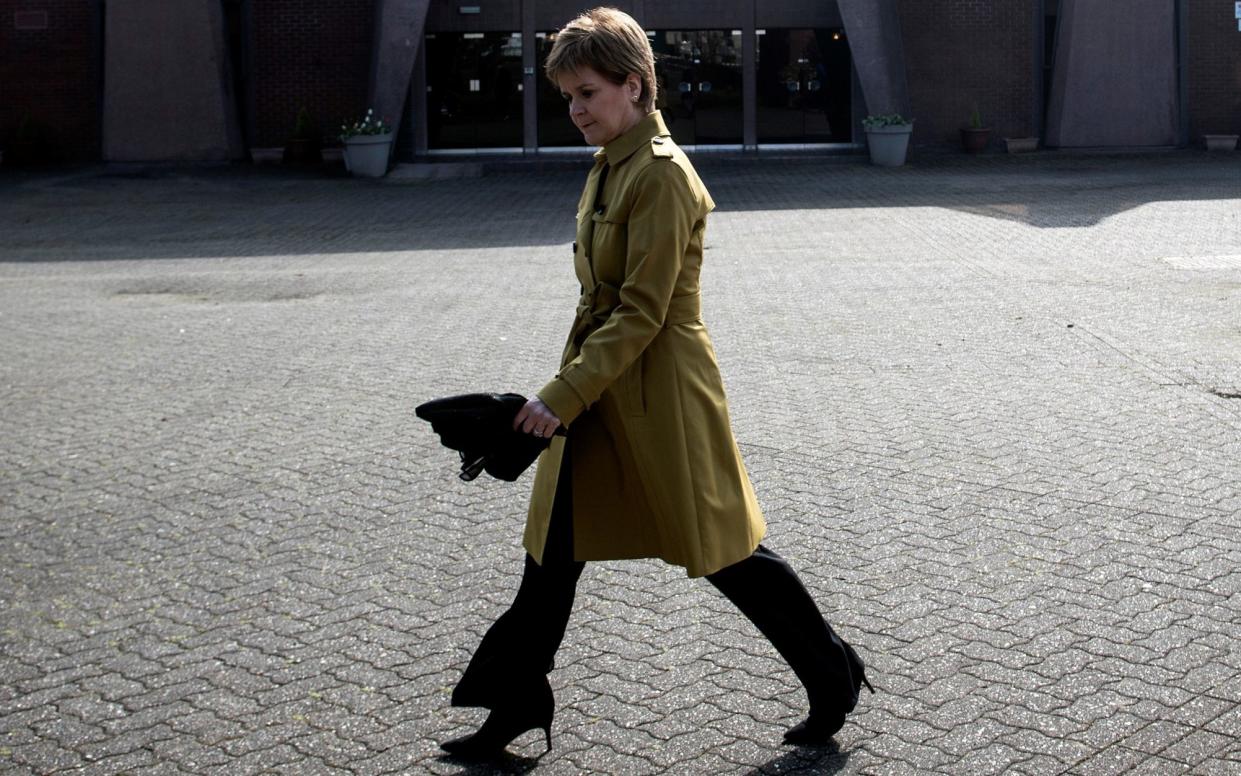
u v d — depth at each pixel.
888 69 28.39
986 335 10.16
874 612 4.72
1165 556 5.19
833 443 7.13
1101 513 5.77
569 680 4.21
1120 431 7.20
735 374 9.03
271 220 21.00
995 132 30.83
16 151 29.44
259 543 5.79
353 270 15.34
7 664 4.52
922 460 6.74
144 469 7.09
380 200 23.66
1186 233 16.42
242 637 4.70
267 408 8.45
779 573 3.53
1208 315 10.71
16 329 11.77
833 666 3.57
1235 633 4.40
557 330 11.00
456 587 5.14
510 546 5.62
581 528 3.40
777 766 3.59
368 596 5.07
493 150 29.50
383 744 3.81
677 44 29.39
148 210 22.53
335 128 30.16
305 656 4.50
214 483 6.77
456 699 3.60
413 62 27.95
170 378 9.50
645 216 3.20
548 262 15.58
